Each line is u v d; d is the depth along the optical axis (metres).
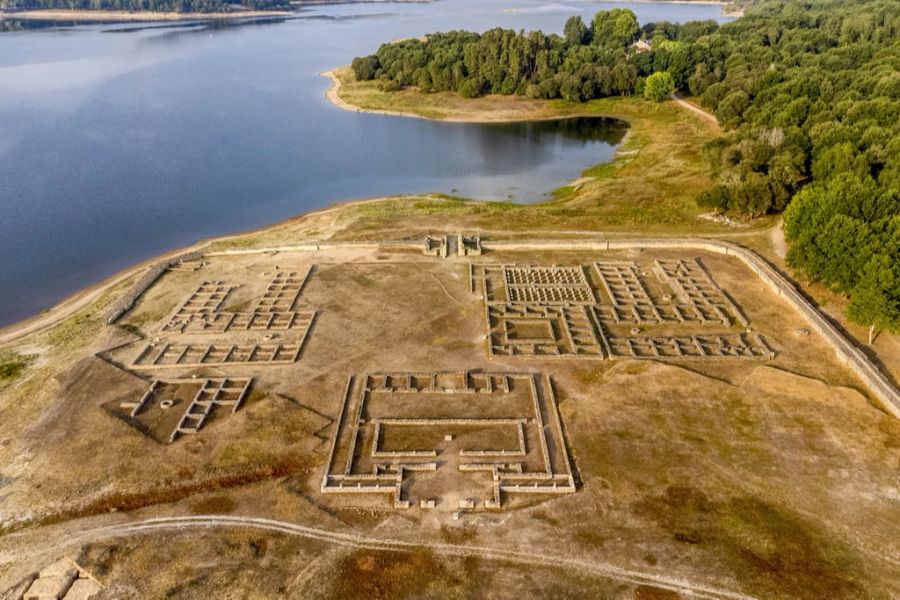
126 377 48.00
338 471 38.72
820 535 33.75
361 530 34.69
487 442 41.09
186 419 43.25
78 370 48.84
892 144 71.75
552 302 57.72
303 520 35.34
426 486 37.62
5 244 75.75
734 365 48.56
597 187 91.88
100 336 53.75
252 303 58.38
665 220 77.19
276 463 39.41
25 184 93.50
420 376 47.47
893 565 32.00
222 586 31.44
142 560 32.97
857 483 37.03
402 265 65.56
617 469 38.53
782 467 38.34
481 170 104.56
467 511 36.00
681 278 61.91
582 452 39.91
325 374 47.84
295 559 32.91
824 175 73.19
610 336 52.69
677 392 45.09
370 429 42.25
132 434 41.94
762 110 100.94
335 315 56.00
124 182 95.81
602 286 61.09
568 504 36.16
